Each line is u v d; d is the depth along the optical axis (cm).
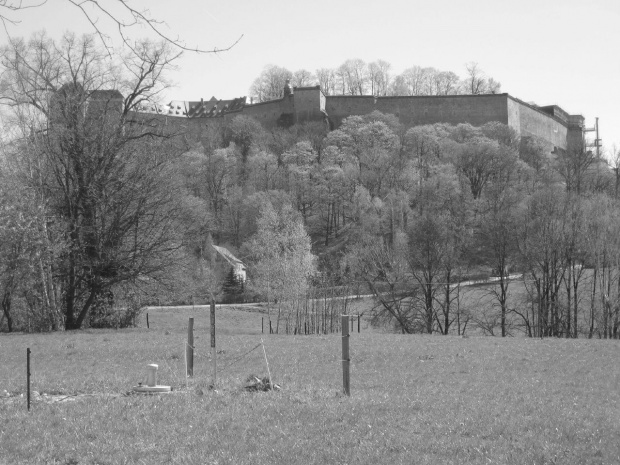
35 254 4669
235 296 10100
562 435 1485
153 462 1259
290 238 8375
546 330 7006
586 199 8231
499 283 7612
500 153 14838
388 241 10238
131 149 4991
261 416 1571
